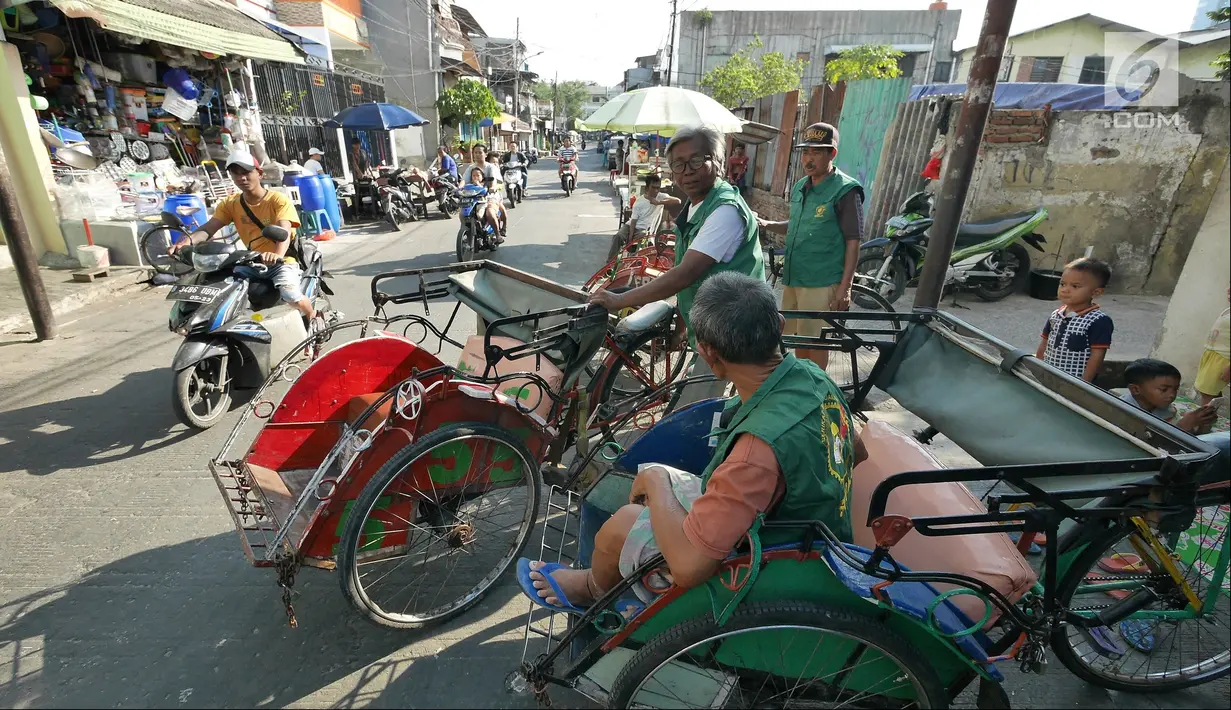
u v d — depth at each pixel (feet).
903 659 5.24
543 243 34.09
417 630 7.99
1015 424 6.89
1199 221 22.31
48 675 7.25
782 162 37.63
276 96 42.60
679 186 9.77
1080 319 10.25
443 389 7.45
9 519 10.03
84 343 17.62
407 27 68.18
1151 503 5.26
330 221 36.17
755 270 9.63
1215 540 7.85
